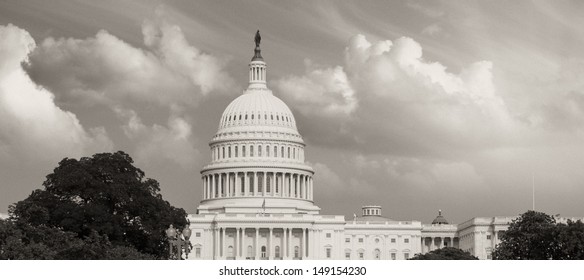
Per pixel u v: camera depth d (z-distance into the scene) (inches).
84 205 7711.6
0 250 6107.3
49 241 6884.8
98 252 6486.2
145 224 7869.1
